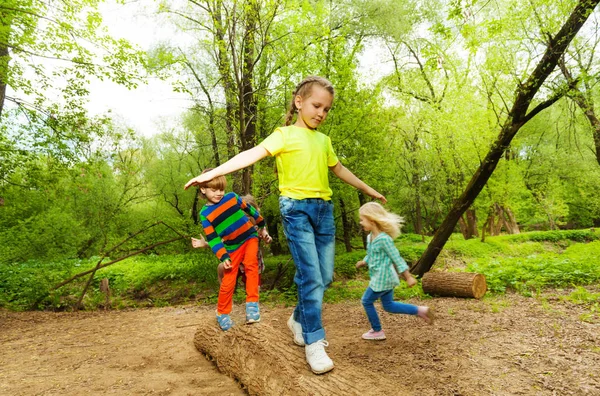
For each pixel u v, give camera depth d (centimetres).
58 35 873
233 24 816
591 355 365
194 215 1792
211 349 383
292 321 307
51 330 627
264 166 966
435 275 755
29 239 1362
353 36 1379
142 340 518
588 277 775
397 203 2278
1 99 965
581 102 1048
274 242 1448
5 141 1043
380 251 436
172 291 1044
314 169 250
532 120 2117
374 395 244
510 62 915
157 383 349
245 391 324
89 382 358
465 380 325
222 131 1142
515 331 459
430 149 1752
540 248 2012
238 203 358
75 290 1026
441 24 924
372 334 461
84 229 1694
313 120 254
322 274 259
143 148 2169
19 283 997
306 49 928
